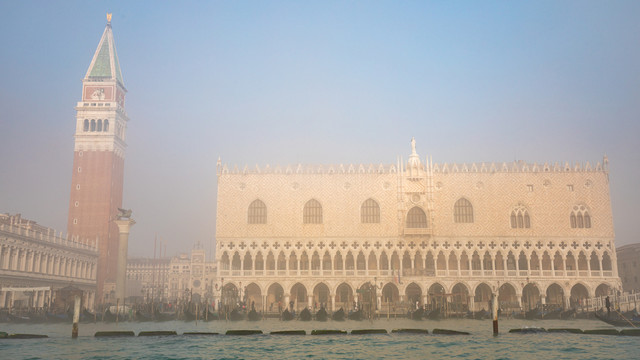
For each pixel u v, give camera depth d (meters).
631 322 66.69
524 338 55.12
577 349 46.97
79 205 155.88
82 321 85.69
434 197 116.56
